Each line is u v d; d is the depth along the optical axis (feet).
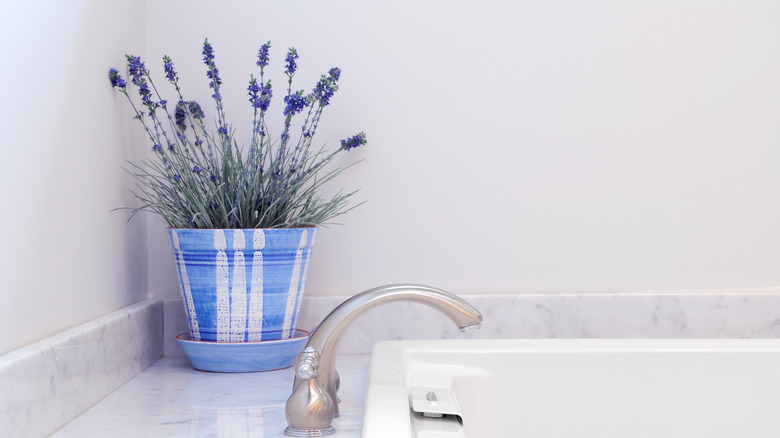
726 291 4.44
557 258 4.45
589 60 4.46
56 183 2.84
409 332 4.35
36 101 2.65
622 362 3.46
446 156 4.45
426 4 4.46
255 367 3.64
